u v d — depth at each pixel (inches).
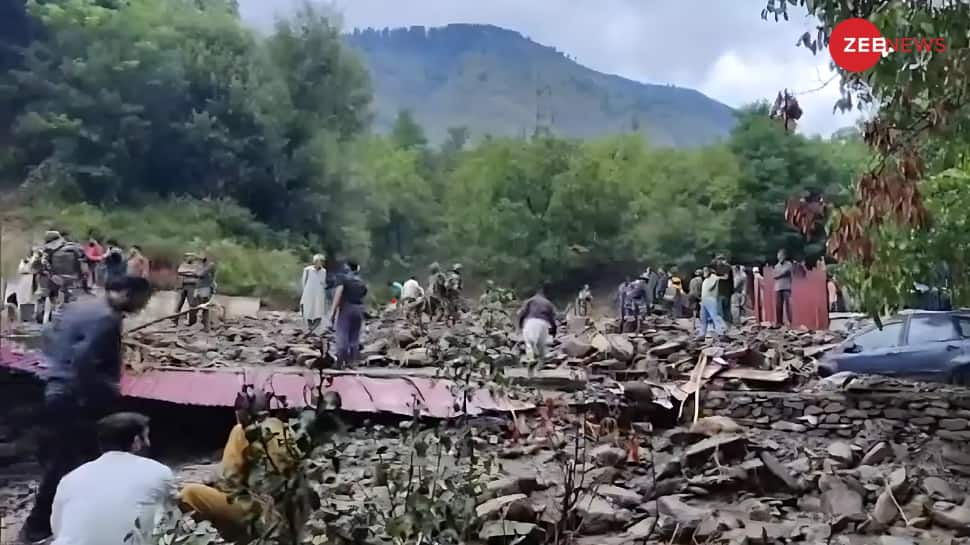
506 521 234.7
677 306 774.5
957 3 212.7
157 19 892.6
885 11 216.8
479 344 274.5
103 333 246.7
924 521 287.1
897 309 314.2
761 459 334.3
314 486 156.1
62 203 682.8
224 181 847.1
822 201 257.4
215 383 359.6
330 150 939.3
